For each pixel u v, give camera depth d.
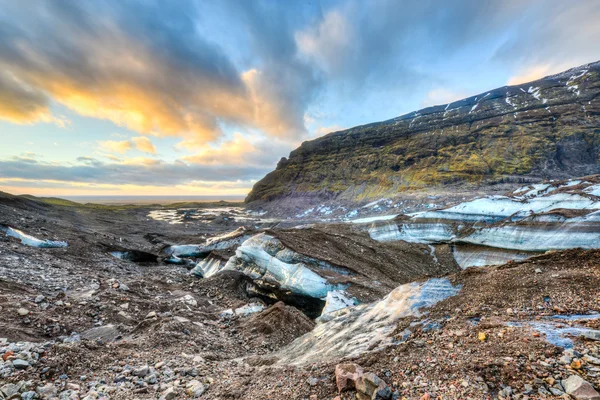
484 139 129.62
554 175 97.94
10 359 8.16
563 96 139.25
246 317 21.19
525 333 6.21
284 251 32.84
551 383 4.55
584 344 5.36
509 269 10.09
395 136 162.38
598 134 109.00
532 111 134.50
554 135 116.88
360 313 12.23
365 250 39.81
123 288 21.78
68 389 7.43
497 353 5.76
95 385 7.93
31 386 7.19
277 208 141.50
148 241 69.88
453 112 168.75
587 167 100.25
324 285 26.97
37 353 8.73
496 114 146.00
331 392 6.18
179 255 54.94
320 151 183.88
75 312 15.65
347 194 132.88
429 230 49.00
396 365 6.52
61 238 38.38
